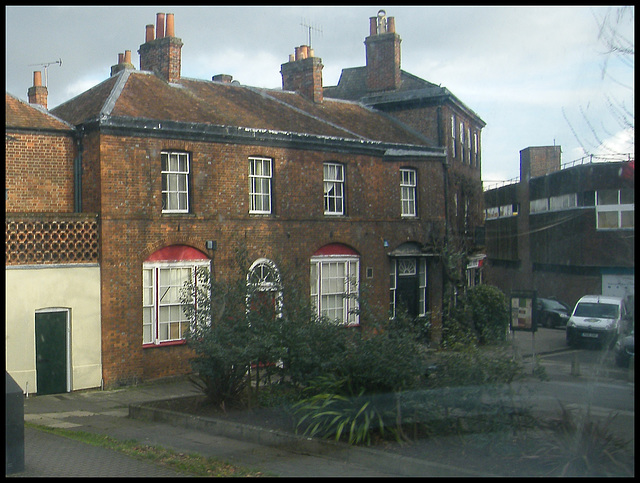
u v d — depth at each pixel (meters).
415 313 25.78
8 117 17.94
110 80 21.27
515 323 17.02
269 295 13.34
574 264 19.95
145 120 18.25
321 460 9.38
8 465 8.16
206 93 22.59
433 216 26.53
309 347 11.59
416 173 26.17
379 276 24.20
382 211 24.53
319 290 22.38
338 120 25.89
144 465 8.81
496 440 8.91
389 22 30.33
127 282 18.02
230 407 12.74
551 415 9.39
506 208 29.64
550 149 25.84
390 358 10.26
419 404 9.79
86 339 17.39
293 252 21.56
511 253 28.41
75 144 18.88
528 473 7.96
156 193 18.62
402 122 28.92
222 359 12.18
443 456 8.88
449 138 28.42
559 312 24.20
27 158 18.23
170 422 12.52
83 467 8.62
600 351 16.30
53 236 17.05
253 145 20.72
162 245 18.66
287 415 11.41
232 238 20.08
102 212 17.69
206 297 13.30
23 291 16.52
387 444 9.56
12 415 8.23
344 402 10.25
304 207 21.95
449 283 26.14
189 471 8.52
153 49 22.48
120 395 16.83
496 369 9.54
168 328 18.89
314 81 26.84
